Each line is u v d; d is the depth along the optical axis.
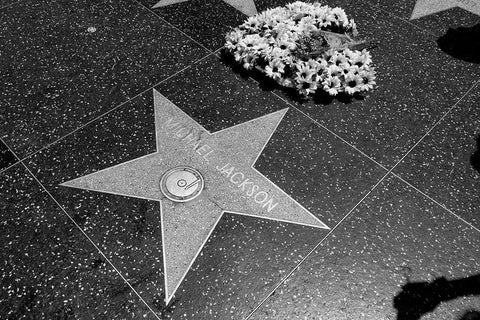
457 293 2.13
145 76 3.12
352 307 2.07
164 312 2.02
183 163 2.58
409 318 2.04
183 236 2.27
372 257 2.24
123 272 2.13
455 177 2.62
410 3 3.93
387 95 3.08
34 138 2.69
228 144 2.70
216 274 2.14
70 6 3.68
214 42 3.42
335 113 2.94
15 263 2.14
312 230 2.33
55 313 2.00
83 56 3.24
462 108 3.02
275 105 2.96
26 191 2.42
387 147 2.76
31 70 3.12
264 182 2.52
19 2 3.69
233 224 2.33
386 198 2.49
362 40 3.38
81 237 2.25
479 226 2.41
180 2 3.78
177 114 2.87
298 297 2.09
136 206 2.38
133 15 3.63
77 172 2.52
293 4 3.47
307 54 3.07
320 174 2.58
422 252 2.28
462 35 3.61
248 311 2.04
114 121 2.81
